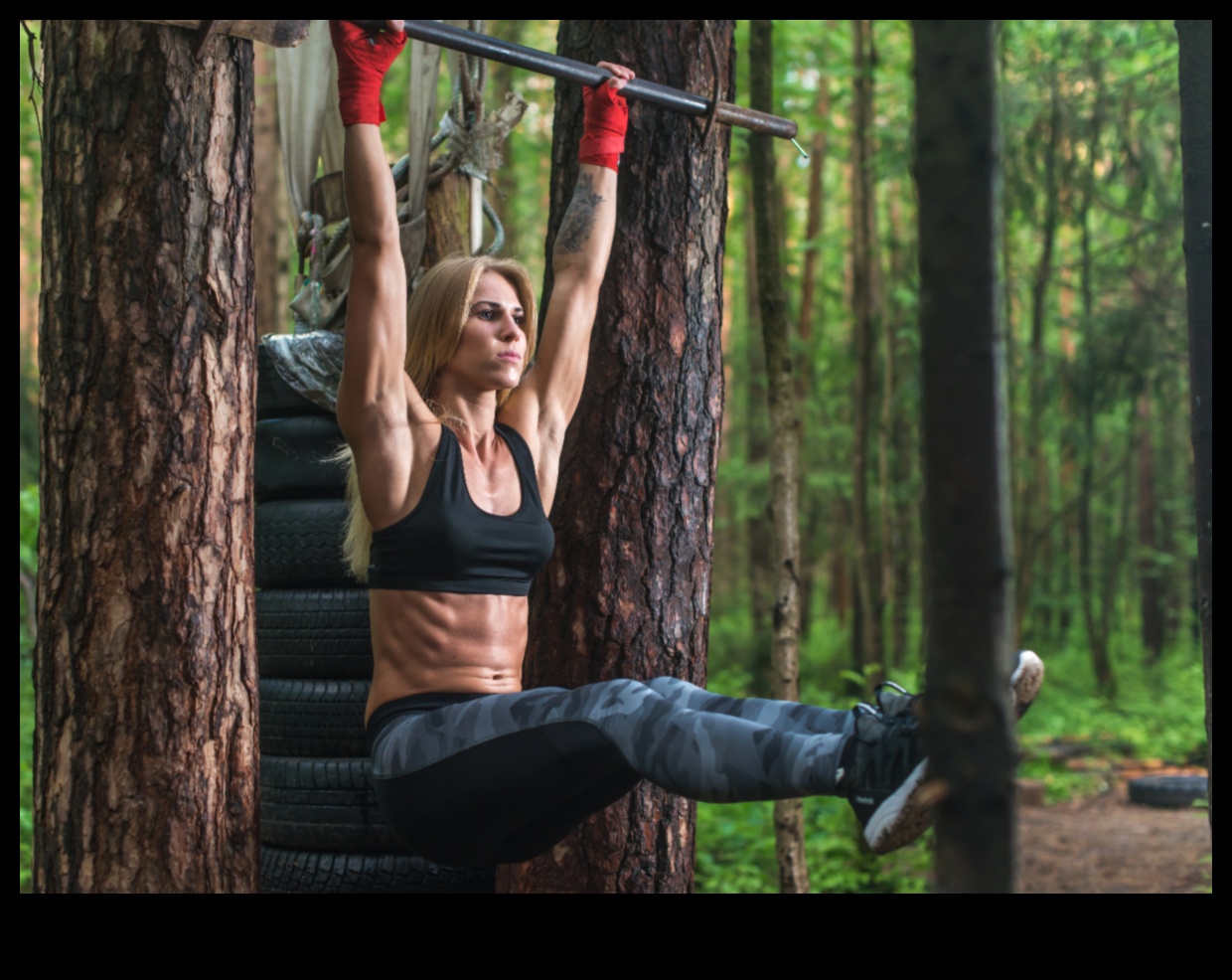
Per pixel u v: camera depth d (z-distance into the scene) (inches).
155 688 111.9
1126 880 304.2
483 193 192.1
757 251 236.4
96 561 112.0
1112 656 780.6
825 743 81.9
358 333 103.7
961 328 51.0
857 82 485.4
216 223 116.0
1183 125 160.6
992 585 50.5
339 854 167.5
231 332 117.0
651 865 146.0
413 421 107.0
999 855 50.3
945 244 51.3
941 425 51.3
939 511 51.3
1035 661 80.4
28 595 274.2
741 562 895.1
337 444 173.2
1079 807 408.2
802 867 241.0
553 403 121.3
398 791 100.9
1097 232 700.7
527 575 110.3
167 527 112.6
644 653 145.7
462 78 187.0
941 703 51.2
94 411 112.3
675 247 150.0
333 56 189.9
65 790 112.2
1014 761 50.8
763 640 609.0
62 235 114.1
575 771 95.0
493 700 98.8
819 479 649.6
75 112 113.8
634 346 147.9
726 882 290.5
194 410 114.0
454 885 165.9
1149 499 852.0
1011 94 484.7
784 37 475.5
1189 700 640.4
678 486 149.1
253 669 119.2
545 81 627.8
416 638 104.1
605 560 145.2
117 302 112.4
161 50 113.6
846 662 613.3
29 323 418.0
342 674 169.2
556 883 145.3
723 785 85.5
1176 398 563.5
